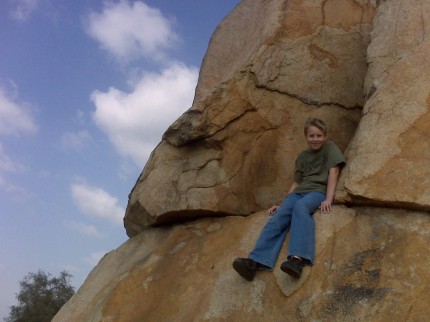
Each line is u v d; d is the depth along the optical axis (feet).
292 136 19.44
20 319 68.80
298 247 14.71
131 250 20.51
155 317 16.79
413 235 13.94
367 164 15.23
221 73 22.36
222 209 19.06
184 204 19.29
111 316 17.54
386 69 16.93
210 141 19.42
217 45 23.54
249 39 21.52
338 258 14.44
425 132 15.10
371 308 13.07
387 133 15.44
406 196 14.38
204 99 19.27
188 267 17.70
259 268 15.49
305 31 20.33
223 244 17.83
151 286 17.83
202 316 15.65
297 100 19.74
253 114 19.42
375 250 14.10
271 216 17.43
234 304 15.38
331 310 13.56
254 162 19.24
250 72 19.56
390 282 13.29
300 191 16.17
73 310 19.26
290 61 19.95
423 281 13.06
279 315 14.33
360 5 21.24
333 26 20.65
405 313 12.67
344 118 19.76
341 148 19.43
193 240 18.92
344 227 14.98
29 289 70.64
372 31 18.31
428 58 16.21
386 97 16.12
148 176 20.51
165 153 20.56
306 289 14.33
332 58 20.26
